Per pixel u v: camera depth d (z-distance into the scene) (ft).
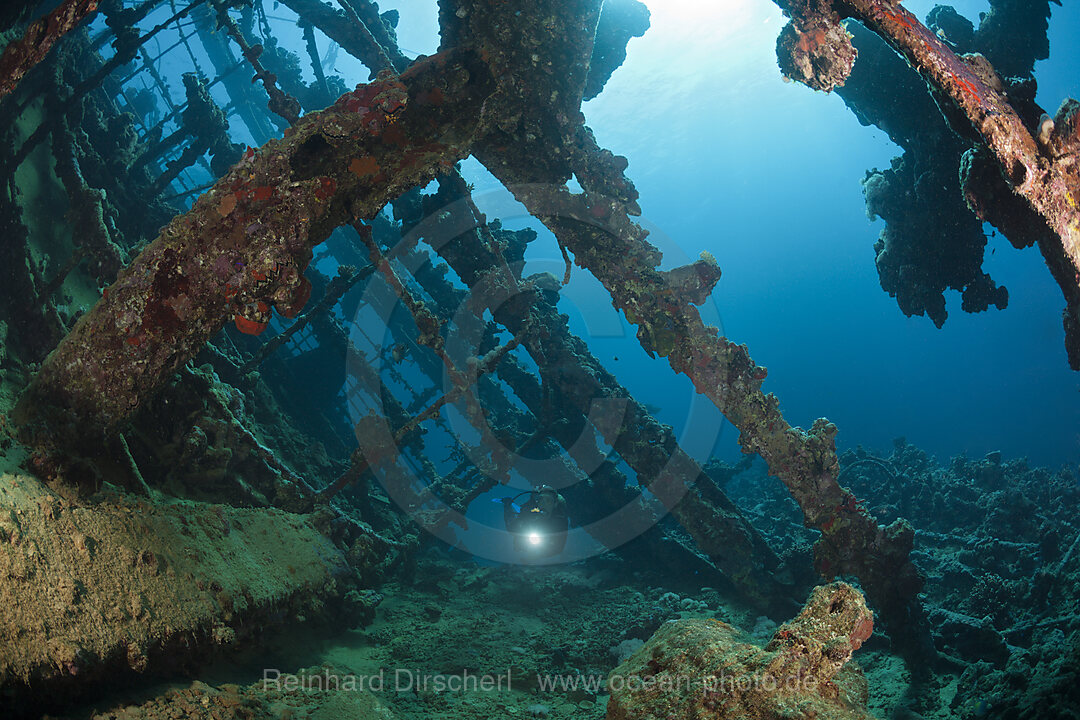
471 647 25.91
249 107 56.29
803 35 16.40
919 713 21.08
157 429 23.32
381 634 26.25
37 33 13.20
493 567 36.42
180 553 17.54
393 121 17.47
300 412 42.88
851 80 24.63
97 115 33.19
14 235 24.90
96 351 16.80
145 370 17.07
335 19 29.22
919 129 24.12
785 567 29.25
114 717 12.43
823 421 22.08
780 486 45.88
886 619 23.02
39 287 25.45
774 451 21.76
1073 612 24.71
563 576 34.94
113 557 15.17
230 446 24.85
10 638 11.69
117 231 29.76
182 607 15.89
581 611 31.32
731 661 7.59
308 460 36.91
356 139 17.26
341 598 25.61
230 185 16.62
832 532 22.21
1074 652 18.54
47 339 24.59
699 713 7.16
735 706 7.09
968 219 24.72
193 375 24.17
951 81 15.35
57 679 11.98
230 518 21.45
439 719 19.57
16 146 26.81
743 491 54.70
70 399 17.02
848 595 7.84
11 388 21.45
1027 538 33.01
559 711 21.20
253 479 25.88
